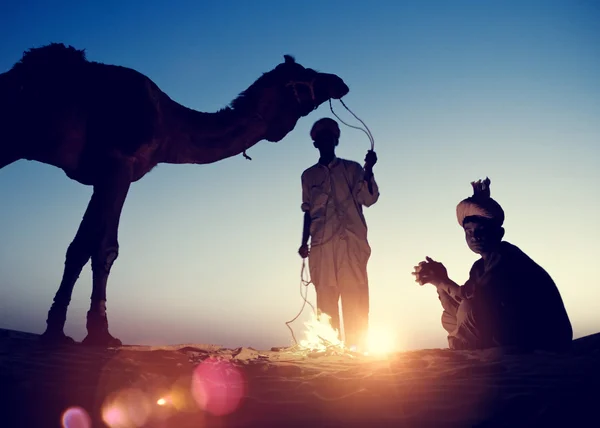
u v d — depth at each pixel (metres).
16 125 7.57
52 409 3.68
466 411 3.51
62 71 7.78
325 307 8.36
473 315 6.84
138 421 3.53
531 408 3.44
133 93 7.96
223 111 9.09
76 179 8.27
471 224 7.06
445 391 4.00
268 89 9.18
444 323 7.55
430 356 6.07
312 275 8.56
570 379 4.13
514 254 6.96
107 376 4.55
